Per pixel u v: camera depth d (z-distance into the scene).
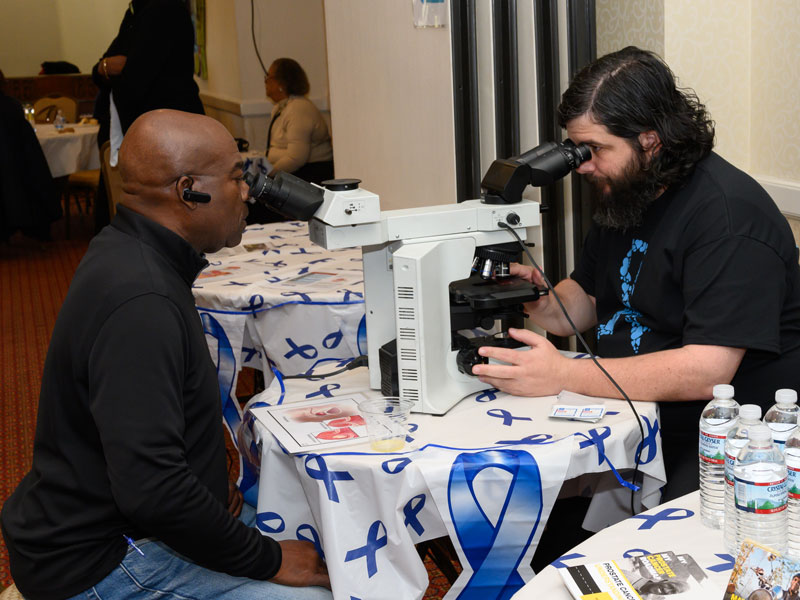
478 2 2.48
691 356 1.47
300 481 1.43
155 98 4.07
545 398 1.57
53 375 1.27
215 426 1.36
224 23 6.73
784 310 1.55
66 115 7.76
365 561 1.34
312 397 1.64
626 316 1.70
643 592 0.97
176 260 1.32
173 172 1.30
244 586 1.34
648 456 1.47
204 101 7.64
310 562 1.38
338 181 1.49
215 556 1.25
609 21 2.48
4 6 10.59
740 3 2.29
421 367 1.50
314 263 2.56
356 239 1.47
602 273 1.77
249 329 2.25
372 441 1.38
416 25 3.00
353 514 1.34
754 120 2.37
